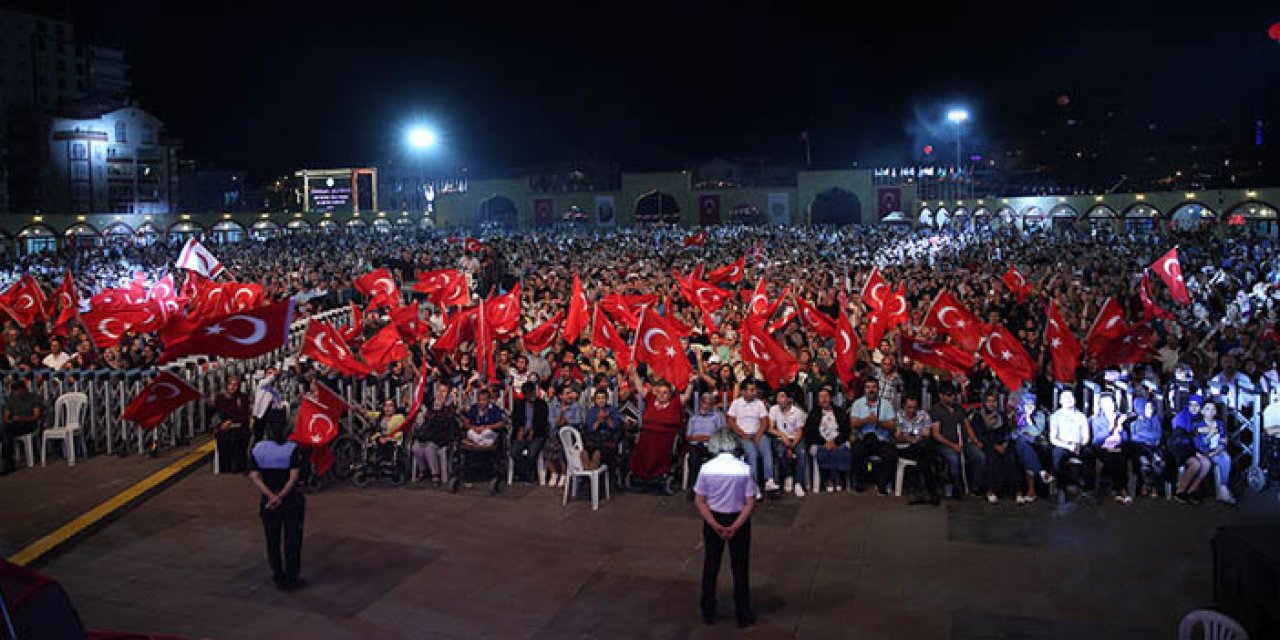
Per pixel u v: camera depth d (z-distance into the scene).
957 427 12.17
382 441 13.14
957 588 9.29
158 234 72.56
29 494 12.34
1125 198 63.62
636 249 48.62
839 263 37.91
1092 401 13.29
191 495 12.66
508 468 13.45
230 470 13.66
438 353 17.06
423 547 10.70
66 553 10.57
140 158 89.62
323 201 88.38
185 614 8.97
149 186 90.62
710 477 8.49
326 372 14.93
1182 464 11.95
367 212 86.75
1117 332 13.98
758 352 14.01
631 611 8.93
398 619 8.82
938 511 11.70
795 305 19.47
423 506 12.23
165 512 11.96
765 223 82.38
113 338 17.81
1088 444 12.03
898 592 9.23
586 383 14.92
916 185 80.31
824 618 8.69
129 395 14.70
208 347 12.55
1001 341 12.73
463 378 15.88
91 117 85.00
